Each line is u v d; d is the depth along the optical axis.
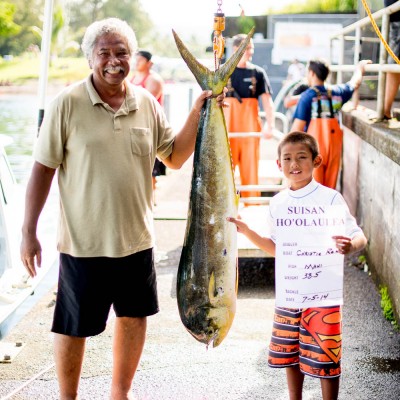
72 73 31.47
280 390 4.50
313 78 7.76
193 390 4.51
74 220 3.82
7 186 5.66
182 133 4.01
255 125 8.19
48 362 5.00
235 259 3.47
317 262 3.69
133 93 3.84
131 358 4.02
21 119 19.70
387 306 5.82
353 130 8.30
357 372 4.77
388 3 7.39
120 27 3.71
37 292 6.31
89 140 3.71
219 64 3.54
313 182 3.76
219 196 3.41
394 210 5.84
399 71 6.22
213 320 3.43
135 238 3.88
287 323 3.84
